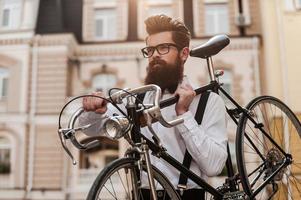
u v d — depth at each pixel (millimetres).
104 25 10156
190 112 1715
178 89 1727
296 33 7879
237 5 9672
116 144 9406
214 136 1775
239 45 9422
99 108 1738
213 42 1923
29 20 10016
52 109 9648
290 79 7668
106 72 9930
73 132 1606
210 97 1843
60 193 9227
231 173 1877
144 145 1538
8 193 9242
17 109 9672
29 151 9477
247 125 1971
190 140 1683
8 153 9516
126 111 1699
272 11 8227
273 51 7977
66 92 9711
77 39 10062
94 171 9305
